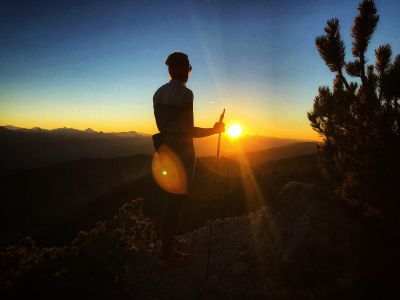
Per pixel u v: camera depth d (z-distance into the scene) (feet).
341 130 16.57
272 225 15.16
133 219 17.03
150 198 84.69
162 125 12.87
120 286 12.88
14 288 11.79
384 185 13.26
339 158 16.97
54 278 12.06
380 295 11.10
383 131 13.75
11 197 285.02
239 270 13.60
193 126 12.95
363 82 15.46
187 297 12.50
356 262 12.34
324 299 11.51
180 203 13.57
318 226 13.19
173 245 15.75
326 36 16.19
